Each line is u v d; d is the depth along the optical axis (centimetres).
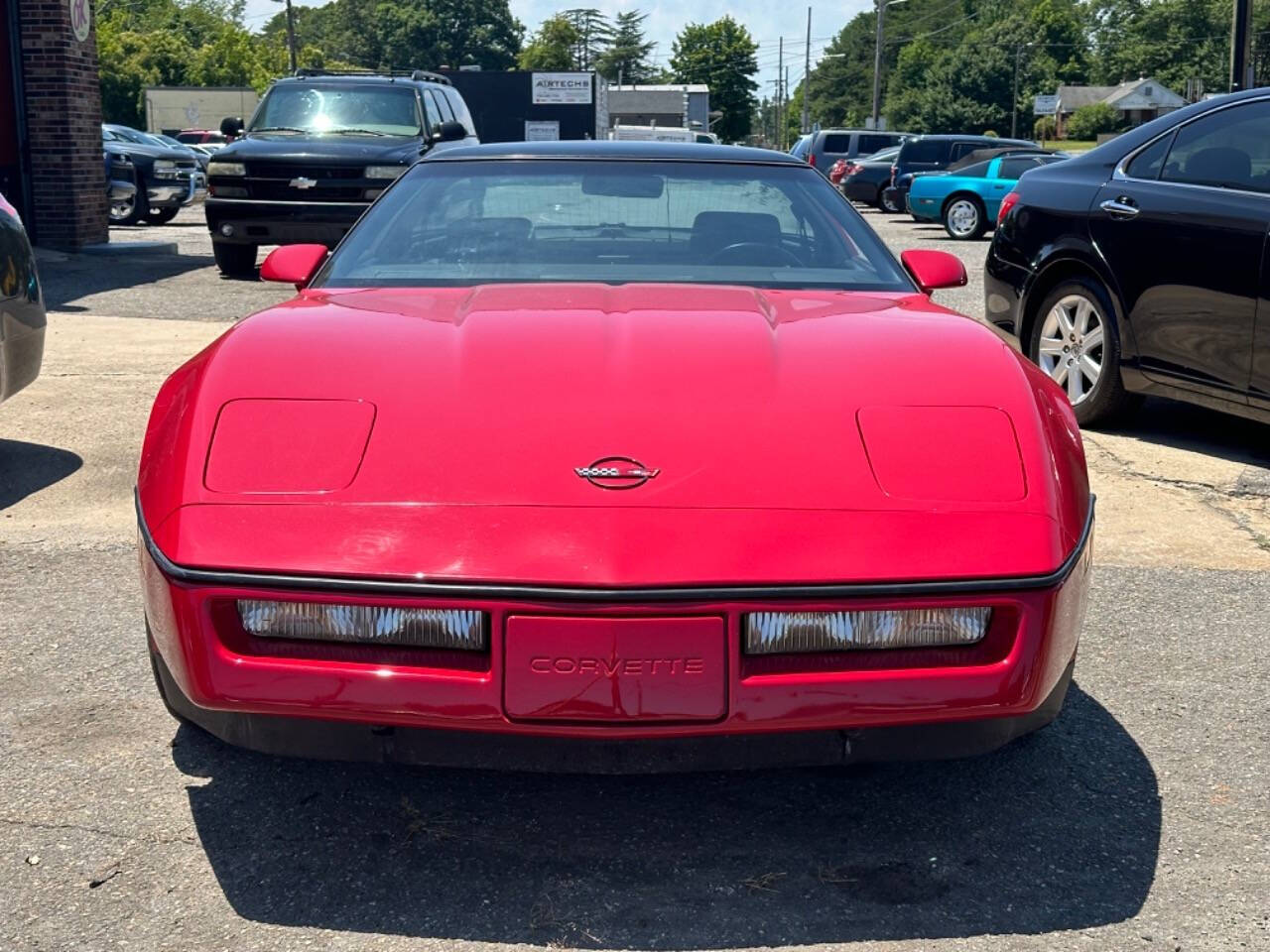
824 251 352
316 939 231
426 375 262
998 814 280
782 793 289
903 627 230
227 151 1227
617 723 228
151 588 243
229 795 283
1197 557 460
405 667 229
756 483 238
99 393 702
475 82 2906
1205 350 565
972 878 254
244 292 1151
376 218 362
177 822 272
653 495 234
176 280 1234
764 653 228
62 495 512
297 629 230
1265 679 354
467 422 248
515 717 228
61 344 856
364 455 242
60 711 323
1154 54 12500
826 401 256
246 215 1214
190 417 255
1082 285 634
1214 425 665
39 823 270
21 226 512
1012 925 238
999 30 11712
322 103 1321
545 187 367
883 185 2912
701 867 257
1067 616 240
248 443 246
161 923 236
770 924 237
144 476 258
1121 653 372
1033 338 677
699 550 227
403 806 280
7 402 677
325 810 278
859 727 235
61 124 1377
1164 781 295
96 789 285
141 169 2075
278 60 9244
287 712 232
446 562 226
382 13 13775
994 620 234
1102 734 320
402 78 1383
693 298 312
